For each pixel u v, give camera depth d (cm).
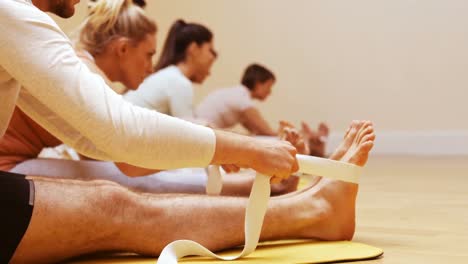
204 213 127
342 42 552
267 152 116
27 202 110
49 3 118
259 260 122
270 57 576
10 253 110
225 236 128
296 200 140
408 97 531
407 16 529
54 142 171
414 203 220
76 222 115
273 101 574
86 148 128
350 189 140
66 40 103
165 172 182
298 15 566
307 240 144
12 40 98
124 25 185
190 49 292
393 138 533
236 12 586
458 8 514
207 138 109
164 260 110
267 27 576
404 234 158
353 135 143
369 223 176
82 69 103
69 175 164
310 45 562
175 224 125
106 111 102
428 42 524
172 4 602
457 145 516
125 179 172
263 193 120
